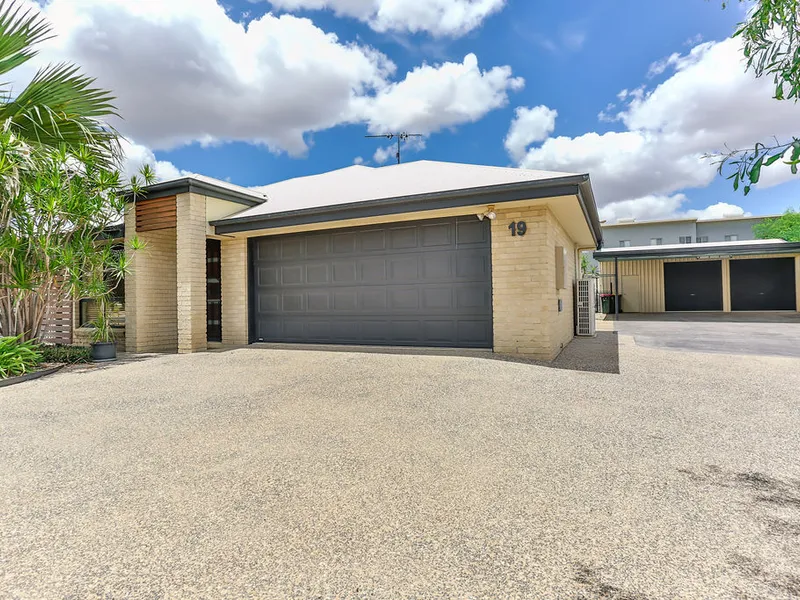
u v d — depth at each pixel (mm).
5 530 2133
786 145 1615
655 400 4516
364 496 2451
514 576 1738
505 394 4781
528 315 7148
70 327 10727
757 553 1877
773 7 1811
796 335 10922
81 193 7270
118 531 2109
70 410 4363
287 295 9422
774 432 3506
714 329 12742
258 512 2283
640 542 1968
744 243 18047
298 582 1714
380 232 8516
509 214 7285
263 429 3707
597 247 12680
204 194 8797
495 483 2604
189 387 5324
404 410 4219
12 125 6945
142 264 9195
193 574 1770
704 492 2465
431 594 1636
